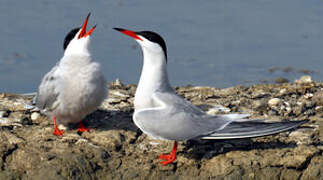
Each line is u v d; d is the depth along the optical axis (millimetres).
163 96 10109
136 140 10922
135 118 9828
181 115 9891
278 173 10109
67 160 10125
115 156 10422
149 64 10250
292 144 10664
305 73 17359
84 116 10961
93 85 10469
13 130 10977
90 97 10516
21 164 10148
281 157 10250
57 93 10445
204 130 9867
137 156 10453
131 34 10289
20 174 10039
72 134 10891
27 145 10477
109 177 10125
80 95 10422
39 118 11539
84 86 10391
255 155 10320
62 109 10570
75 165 10078
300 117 11906
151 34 10180
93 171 10133
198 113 10117
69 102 10484
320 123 11523
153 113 9836
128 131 11148
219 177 10055
